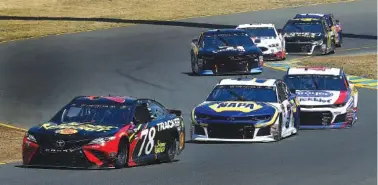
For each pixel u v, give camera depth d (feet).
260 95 233.55
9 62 412.98
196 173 168.25
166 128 191.42
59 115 184.03
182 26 567.59
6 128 267.39
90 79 359.87
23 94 328.08
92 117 182.09
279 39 418.51
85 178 160.04
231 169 174.29
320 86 264.93
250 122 219.00
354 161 184.96
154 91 329.72
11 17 622.95
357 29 558.56
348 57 433.07
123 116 181.37
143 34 526.57
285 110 231.50
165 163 188.03
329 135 237.66
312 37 440.86
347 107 254.06
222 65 360.69
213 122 219.82
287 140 226.38
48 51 452.35
